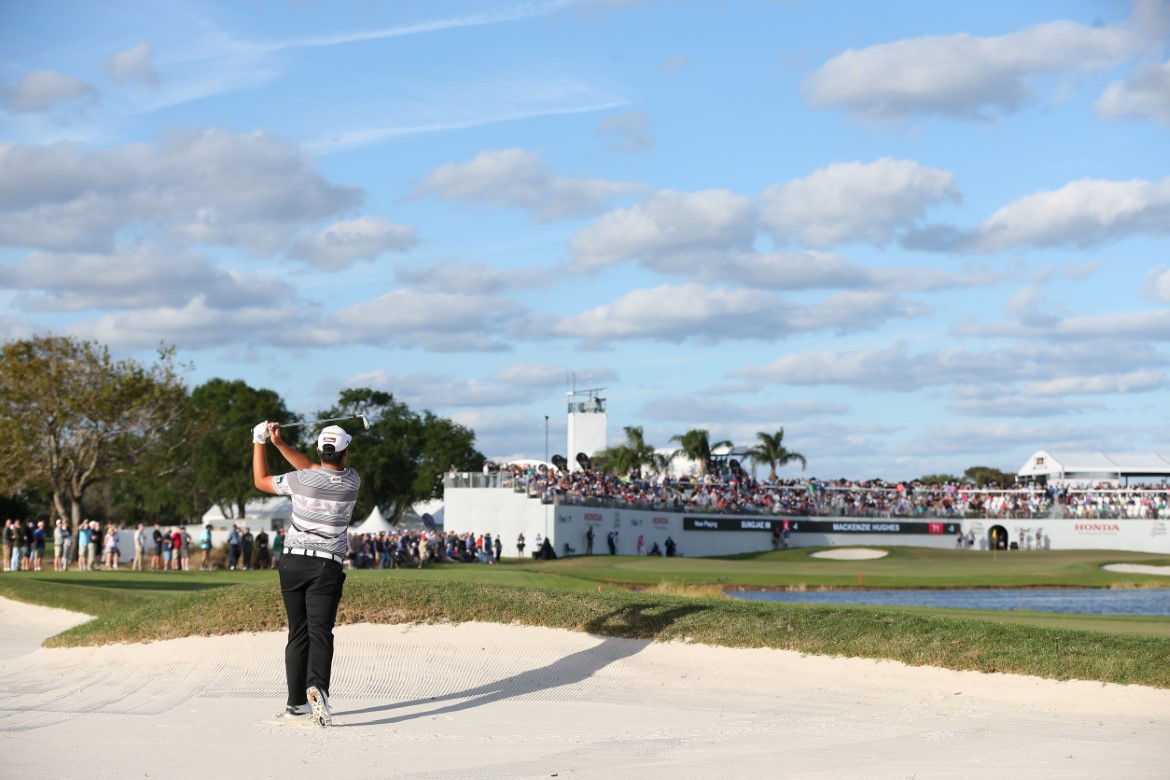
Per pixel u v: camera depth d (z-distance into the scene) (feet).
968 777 22.90
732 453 303.27
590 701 34.63
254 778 22.40
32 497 271.28
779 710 33.27
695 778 22.72
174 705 33.09
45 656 43.68
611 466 286.66
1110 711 33.04
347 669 38.83
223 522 234.58
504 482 195.31
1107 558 209.26
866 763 24.57
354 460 286.46
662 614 44.39
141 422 166.20
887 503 245.04
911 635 40.57
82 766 23.34
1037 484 275.80
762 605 46.39
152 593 72.64
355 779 22.44
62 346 165.07
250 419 287.69
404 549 152.15
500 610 45.37
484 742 27.27
